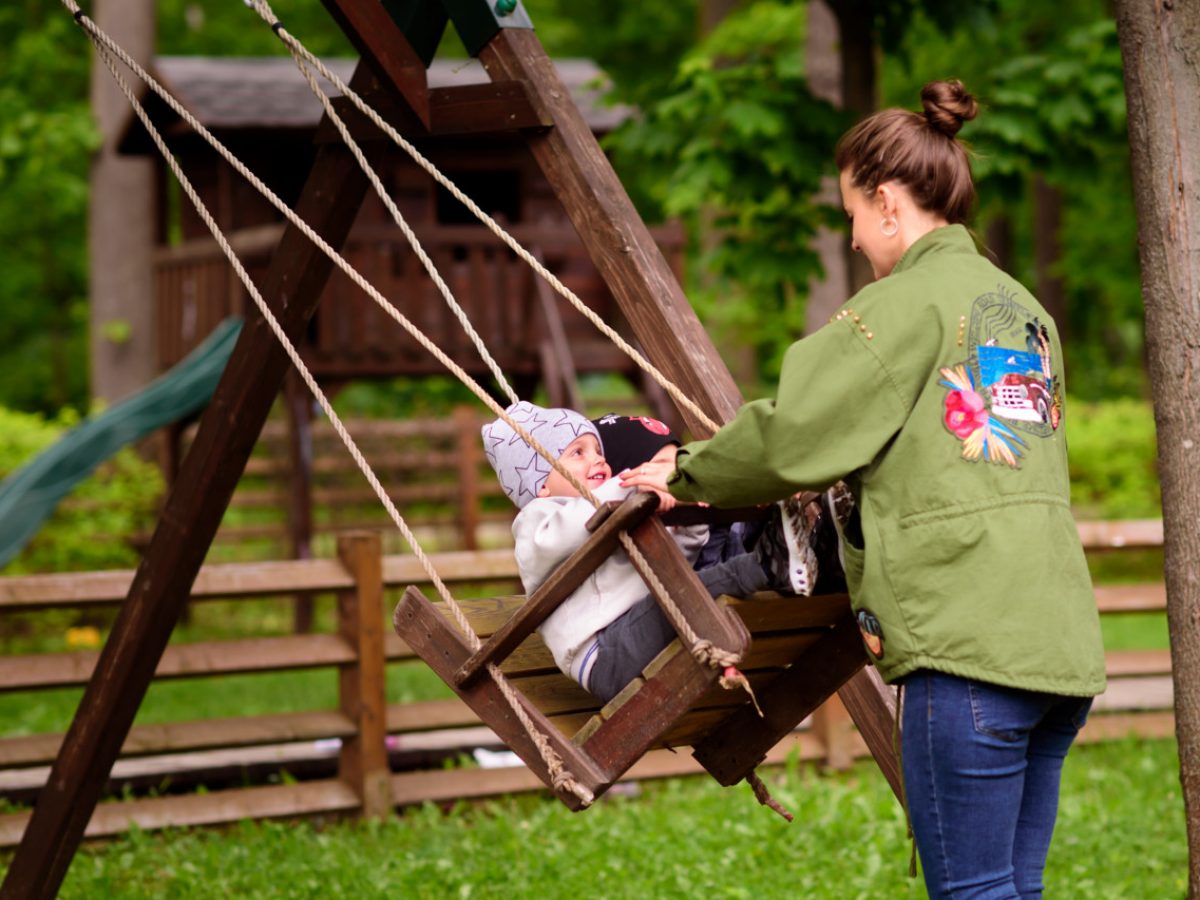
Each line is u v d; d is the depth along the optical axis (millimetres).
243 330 6066
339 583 8852
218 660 8578
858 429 3684
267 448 21406
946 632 3627
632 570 4148
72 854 6734
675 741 4695
